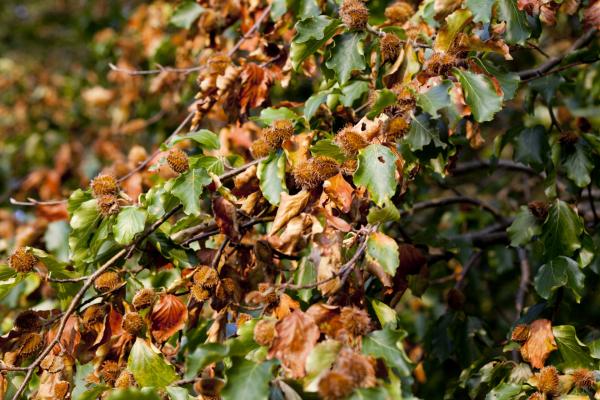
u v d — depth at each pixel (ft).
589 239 4.18
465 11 3.87
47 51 11.69
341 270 3.60
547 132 4.57
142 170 4.82
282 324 3.48
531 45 4.25
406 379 3.57
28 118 8.60
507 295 6.33
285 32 4.58
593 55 4.33
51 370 3.91
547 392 3.78
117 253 4.05
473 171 5.61
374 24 4.85
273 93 5.67
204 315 4.49
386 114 3.89
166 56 5.79
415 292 4.13
